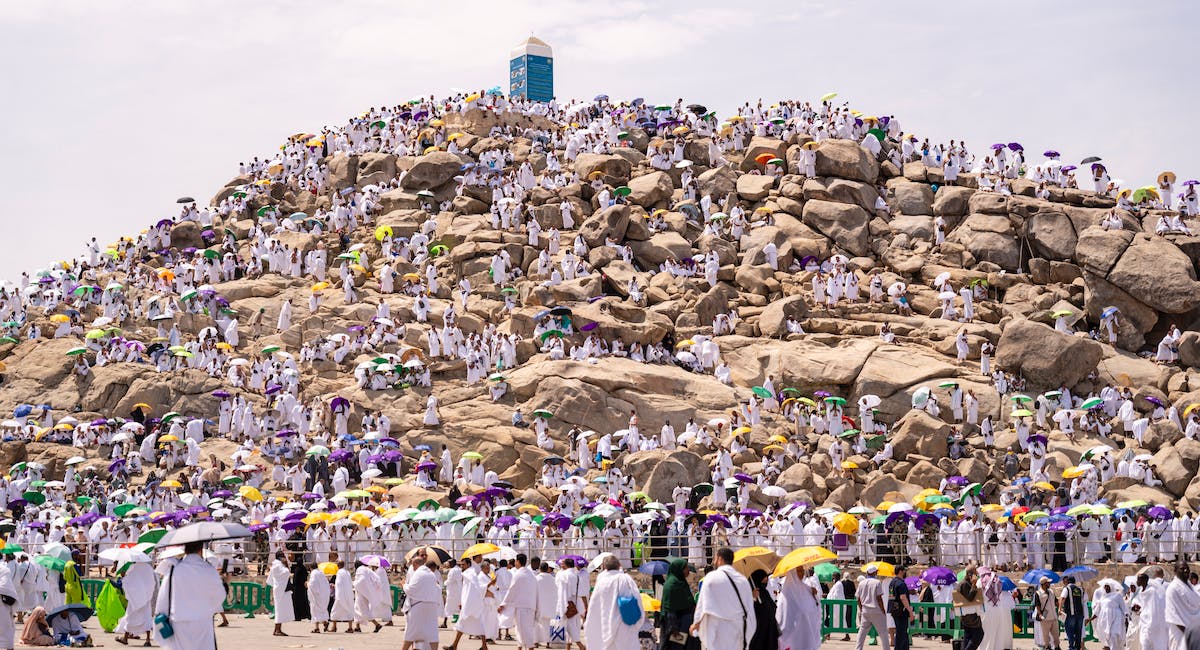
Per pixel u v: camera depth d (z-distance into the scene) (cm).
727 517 4147
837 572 2852
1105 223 6294
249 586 3494
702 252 6525
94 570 3919
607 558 2016
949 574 2983
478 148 7475
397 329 5884
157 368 5653
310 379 5641
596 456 5047
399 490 4578
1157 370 5644
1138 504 4109
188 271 6512
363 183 7400
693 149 7362
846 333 5941
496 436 5134
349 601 2986
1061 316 5953
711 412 5341
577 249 6406
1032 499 4638
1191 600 2147
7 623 2391
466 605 2553
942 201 6794
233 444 5272
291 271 6550
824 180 6975
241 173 7969
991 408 5378
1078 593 2702
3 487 4762
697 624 1734
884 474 4969
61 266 6531
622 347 5744
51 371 5641
